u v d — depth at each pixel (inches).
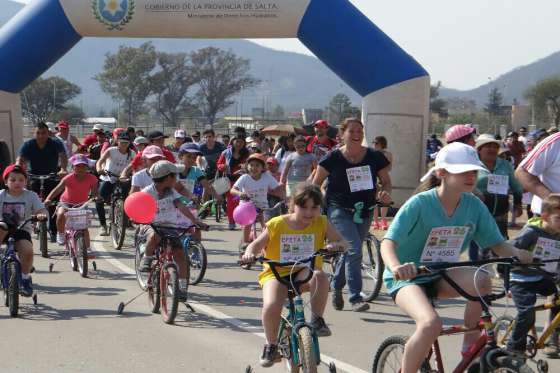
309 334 249.3
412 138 826.2
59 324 374.3
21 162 617.6
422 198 234.1
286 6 813.9
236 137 762.2
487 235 241.1
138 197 394.0
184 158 587.5
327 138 767.1
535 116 3607.3
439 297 237.9
